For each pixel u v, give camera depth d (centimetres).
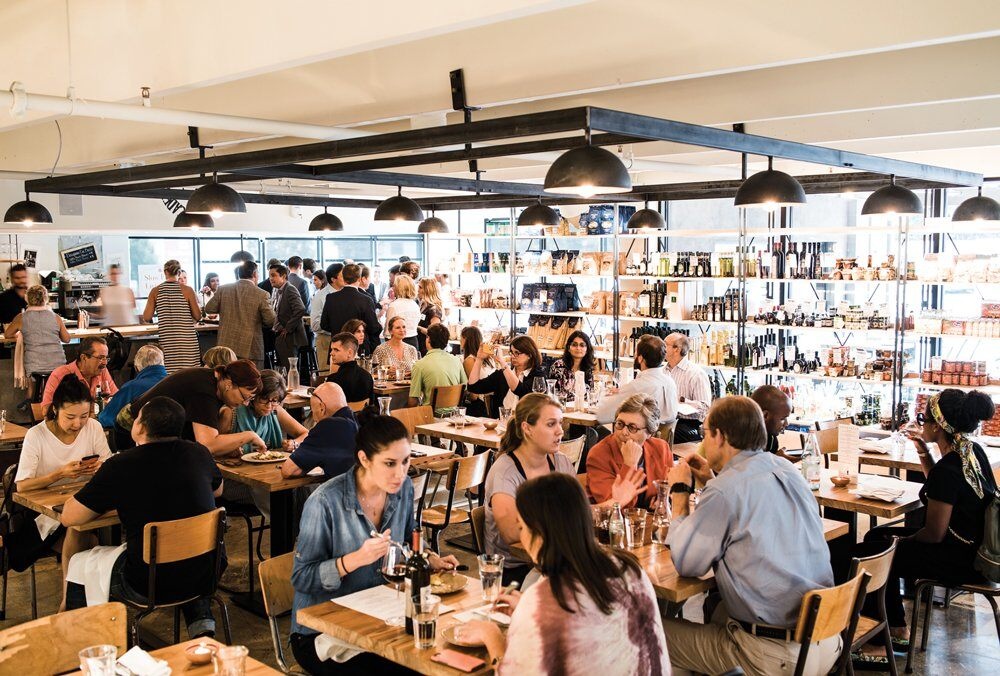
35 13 620
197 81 537
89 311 1382
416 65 588
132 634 411
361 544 344
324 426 514
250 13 506
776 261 941
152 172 761
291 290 1161
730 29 465
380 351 938
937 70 542
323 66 637
